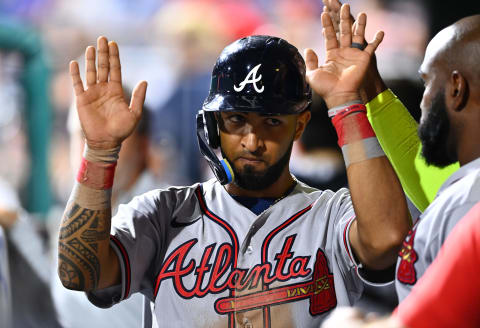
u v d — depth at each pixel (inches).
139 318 372.5
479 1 783.7
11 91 609.9
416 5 815.7
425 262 227.5
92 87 266.2
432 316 181.5
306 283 269.3
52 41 806.5
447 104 235.6
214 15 834.8
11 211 438.6
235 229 277.9
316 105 463.5
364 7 842.8
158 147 664.4
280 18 856.9
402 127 310.3
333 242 275.4
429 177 303.4
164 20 837.2
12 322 427.5
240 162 270.7
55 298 424.8
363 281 271.7
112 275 272.1
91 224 262.1
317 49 855.1
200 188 293.7
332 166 465.4
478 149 231.6
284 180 286.7
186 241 278.5
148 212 283.9
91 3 833.5
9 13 809.5
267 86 269.3
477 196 215.9
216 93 276.5
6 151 607.5
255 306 267.4
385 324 178.4
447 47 235.0
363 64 267.9
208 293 269.7
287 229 277.6
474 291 180.4
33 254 438.6
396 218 257.1
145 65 832.3
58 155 742.5
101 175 262.7
